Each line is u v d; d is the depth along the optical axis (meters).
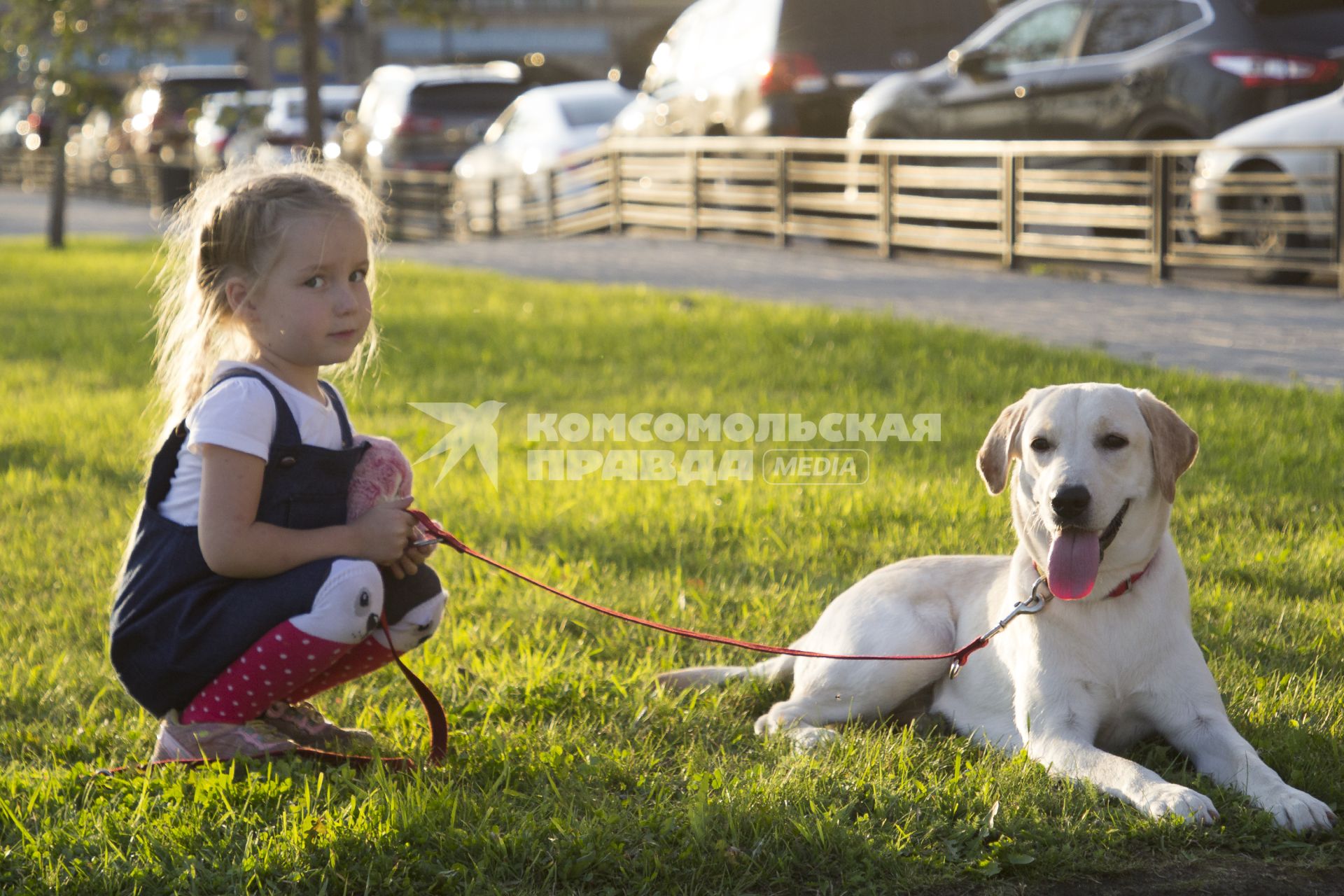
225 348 3.37
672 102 16.67
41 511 6.14
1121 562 3.22
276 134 24.55
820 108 14.84
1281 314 9.49
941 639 3.65
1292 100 10.35
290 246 3.14
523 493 6.33
